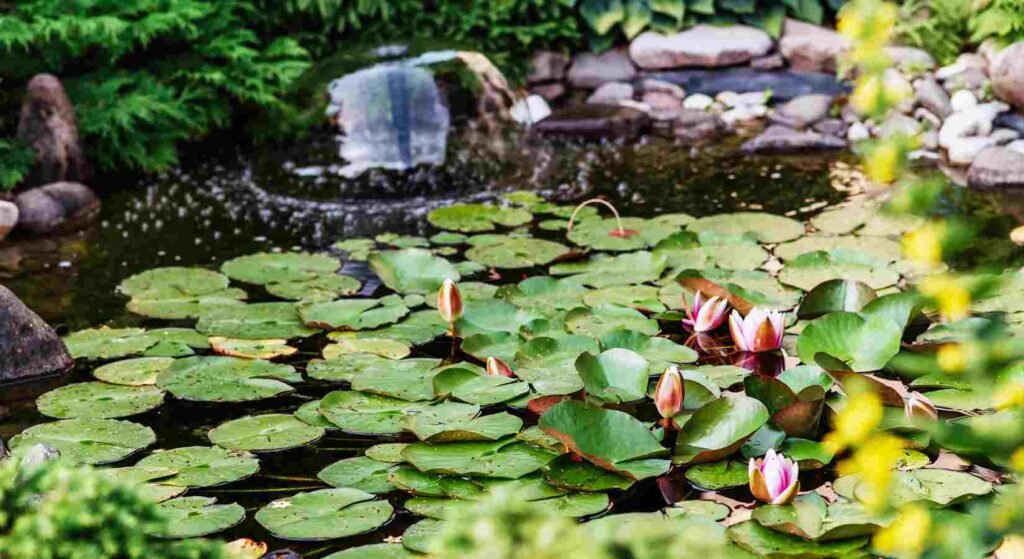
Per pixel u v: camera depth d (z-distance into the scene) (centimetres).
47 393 331
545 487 270
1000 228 469
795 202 521
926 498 257
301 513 260
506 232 489
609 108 672
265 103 633
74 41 604
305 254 461
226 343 366
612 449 279
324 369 344
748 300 385
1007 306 376
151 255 471
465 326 376
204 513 260
